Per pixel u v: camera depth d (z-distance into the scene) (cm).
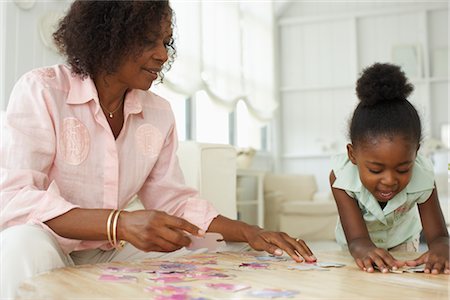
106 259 151
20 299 80
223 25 487
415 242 174
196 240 147
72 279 86
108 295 74
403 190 141
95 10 133
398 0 645
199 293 75
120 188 147
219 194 258
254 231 131
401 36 642
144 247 106
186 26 406
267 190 567
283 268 102
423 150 596
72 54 136
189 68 408
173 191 155
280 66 686
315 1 678
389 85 128
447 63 618
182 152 248
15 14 260
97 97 137
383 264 100
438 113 624
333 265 107
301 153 673
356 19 659
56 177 135
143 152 151
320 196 559
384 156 122
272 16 621
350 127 137
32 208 112
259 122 582
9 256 94
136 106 149
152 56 135
